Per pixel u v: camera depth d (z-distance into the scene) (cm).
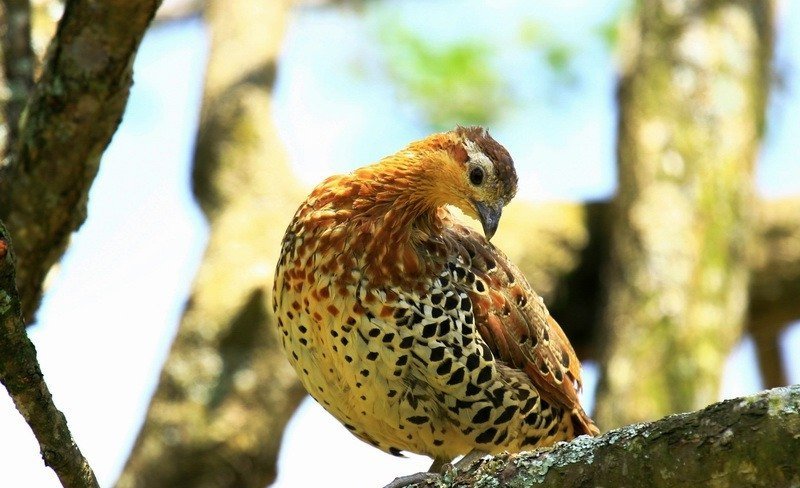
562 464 629
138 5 760
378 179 860
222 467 1284
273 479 1321
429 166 873
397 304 832
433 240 866
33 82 921
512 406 870
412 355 835
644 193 1366
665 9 1457
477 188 903
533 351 903
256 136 1516
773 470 544
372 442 927
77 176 820
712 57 1429
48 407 641
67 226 842
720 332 1316
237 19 1628
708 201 1357
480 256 899
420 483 702
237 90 1548
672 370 1271
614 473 598
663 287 1305
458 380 844
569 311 1459
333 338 839
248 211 1444
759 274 1440
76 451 661
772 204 1474
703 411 576
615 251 1366
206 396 1296
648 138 1388
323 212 852
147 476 1270
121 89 797
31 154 808
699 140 1385
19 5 927
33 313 885
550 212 1464
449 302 848
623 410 1253
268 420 1307
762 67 1485
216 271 1369
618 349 1297
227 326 1319
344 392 868
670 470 575
